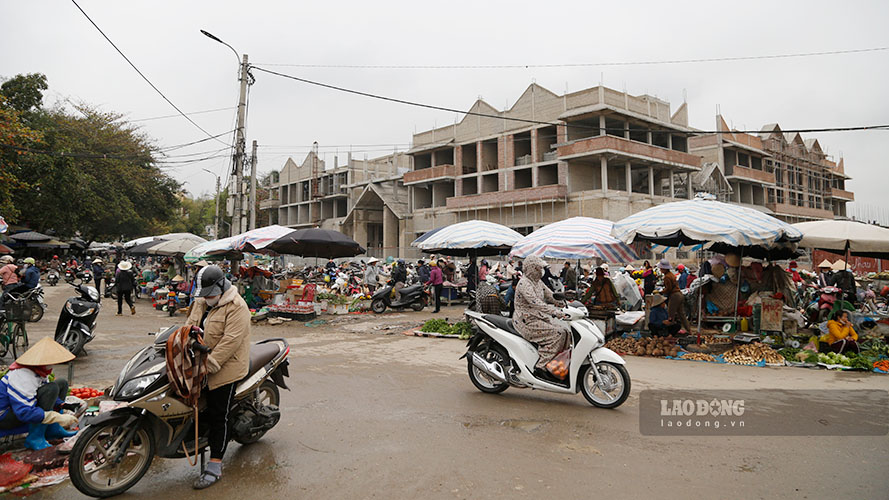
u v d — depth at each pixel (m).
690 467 4.25
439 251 16.53
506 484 3.94
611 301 10.55
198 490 3.87
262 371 4.56
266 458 4.46
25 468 4.02
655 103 38.38
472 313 6.81
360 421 5.49
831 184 63.47
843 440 4.88
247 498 3.74
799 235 9.45
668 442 4.84
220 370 4.02
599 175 37.81
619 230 9.77
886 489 3.81
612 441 4.88
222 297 4.07
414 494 3.78
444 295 19.09
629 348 9.61
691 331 10.92
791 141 55.81
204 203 92.19
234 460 4.43
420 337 11.62
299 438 4.96
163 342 4.11
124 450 3.77
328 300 16.06
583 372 6.16
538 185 38.44
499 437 4.99
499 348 6.64
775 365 8.38
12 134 21.33
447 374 7.84
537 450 4.64
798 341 9.63
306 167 62.47
